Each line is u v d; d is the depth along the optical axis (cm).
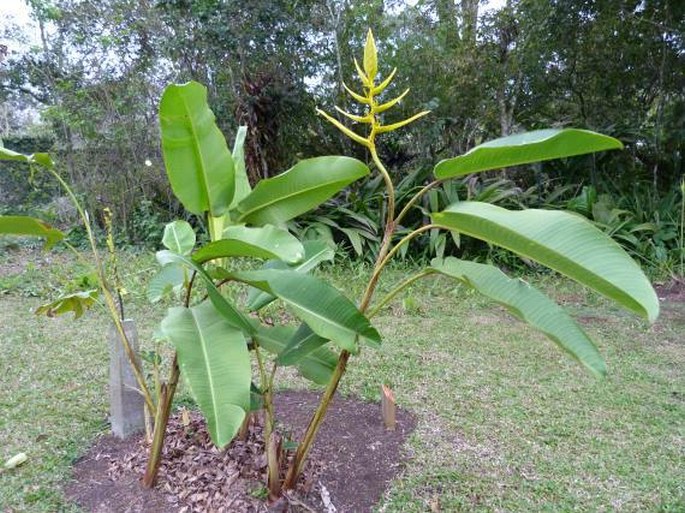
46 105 827
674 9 686
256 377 323
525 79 770
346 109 759
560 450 242
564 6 688
